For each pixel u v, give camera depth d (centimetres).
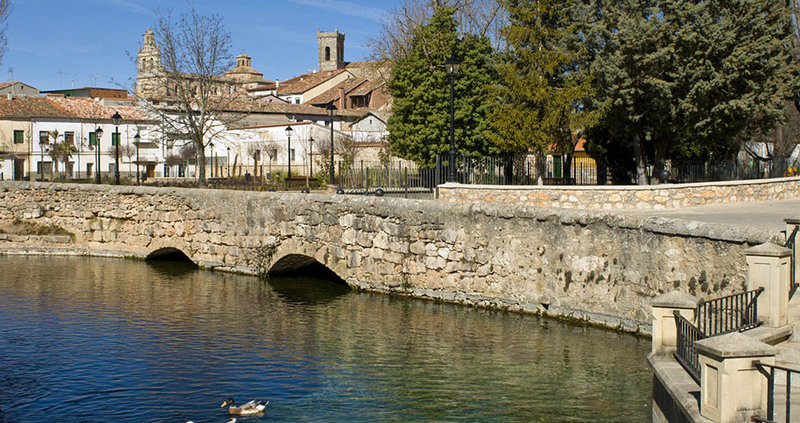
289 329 1673
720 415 699
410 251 1950
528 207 1720
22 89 9462
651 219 1452
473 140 3409
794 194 2739
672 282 1397
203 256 2550
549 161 3934
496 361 1390
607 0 3141
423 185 2739
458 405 1166
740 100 2894
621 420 1077
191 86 5159
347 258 2095
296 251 2234
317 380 1307
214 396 1229
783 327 960
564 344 1472
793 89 3119
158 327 1705
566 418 1094
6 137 6431
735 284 1261
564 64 3073
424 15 4906
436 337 1570
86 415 1137
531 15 2991
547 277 1683
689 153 3553
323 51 12556
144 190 2733
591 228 1591
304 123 5422
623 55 2936
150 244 2722
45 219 2995
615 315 1540
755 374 695
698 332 850
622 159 3484
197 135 4012
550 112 2891
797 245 1103
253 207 2369
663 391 950
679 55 2920
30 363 1411
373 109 7756
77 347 1528
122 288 2189
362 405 1174
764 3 3027
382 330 1641
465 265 1841
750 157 4431
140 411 1153
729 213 1944
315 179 3784
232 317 1802
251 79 11581
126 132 6894
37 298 2036
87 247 2898
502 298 1773
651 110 3084
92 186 2886
